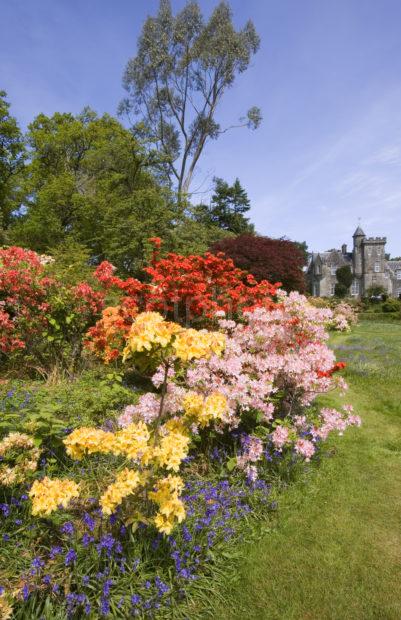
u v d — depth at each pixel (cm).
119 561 235
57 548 235
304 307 428
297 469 367
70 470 317
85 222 2012
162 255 1326
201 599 233
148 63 2345
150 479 237
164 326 217
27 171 2303
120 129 2438
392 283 5231
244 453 343
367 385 723
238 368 362
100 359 636
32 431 305
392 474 394
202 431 381
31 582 217
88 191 2116
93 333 579
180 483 231
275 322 452
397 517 320
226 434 395
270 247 1252
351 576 255
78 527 257
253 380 366
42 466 308
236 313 738
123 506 250
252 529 293
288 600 236
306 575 255
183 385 382
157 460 230
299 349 432
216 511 289
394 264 5431
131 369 586
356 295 5094
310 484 363
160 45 2292
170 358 245
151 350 221
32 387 501
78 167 2386
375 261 5031
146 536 249
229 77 2366
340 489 360
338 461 418
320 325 440
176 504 221
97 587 219
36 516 255
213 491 308
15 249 597
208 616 224
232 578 248
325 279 5259
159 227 1430
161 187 1634
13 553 236
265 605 233
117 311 591
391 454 442
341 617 225
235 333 462
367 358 964
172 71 2362
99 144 2245
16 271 560
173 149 2511
